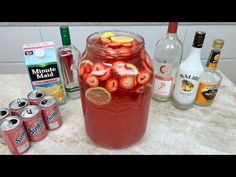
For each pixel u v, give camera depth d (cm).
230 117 63
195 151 53
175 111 65
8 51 88
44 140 55
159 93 66
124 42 45
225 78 83
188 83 59
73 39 84
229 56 92
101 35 50
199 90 64
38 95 57
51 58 57
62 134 57
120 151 53
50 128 57
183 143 55
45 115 54
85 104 49
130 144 53
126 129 49
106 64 44
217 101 70
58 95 64
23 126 49
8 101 68
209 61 59
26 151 52
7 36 83
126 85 43
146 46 87
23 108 52
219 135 57
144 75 45
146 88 47
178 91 62
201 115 64
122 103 45
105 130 49
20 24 80
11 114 52
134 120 49
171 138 56
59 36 84
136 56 45
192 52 57
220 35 85
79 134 57
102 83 43
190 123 61
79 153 52
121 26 82
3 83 78
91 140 55
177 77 61
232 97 72
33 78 58
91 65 45
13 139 47
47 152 52
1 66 93
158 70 66
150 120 62
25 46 55
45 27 81
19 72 95
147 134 57
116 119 47
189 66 57
